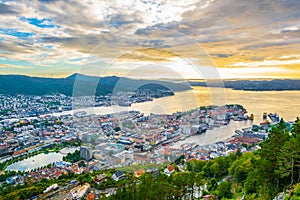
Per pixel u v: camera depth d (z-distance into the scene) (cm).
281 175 1237
